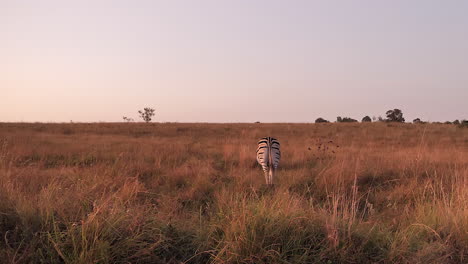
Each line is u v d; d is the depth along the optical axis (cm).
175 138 2216
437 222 516
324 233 447
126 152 1391
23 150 1338
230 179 959
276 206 502
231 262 392
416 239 462
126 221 438
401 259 419
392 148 1631
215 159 1357
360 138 2298
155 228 435
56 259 367
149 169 1045
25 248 385
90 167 1033
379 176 980
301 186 899
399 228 524
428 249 427
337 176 894
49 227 425
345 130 2855
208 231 457
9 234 419
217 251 417
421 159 1120
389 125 3253
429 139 2233
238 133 2619
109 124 3070
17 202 474
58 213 455
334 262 404
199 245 425
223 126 3133
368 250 430
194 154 1473
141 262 389
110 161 1200
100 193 629
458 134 2567
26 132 2253
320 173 946
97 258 365
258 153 971
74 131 2511
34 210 455
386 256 418
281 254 402
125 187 669
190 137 2294
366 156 1323
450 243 464
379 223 549
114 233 415
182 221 493
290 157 1402
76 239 390
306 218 460
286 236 434
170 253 416
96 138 2084
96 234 389
